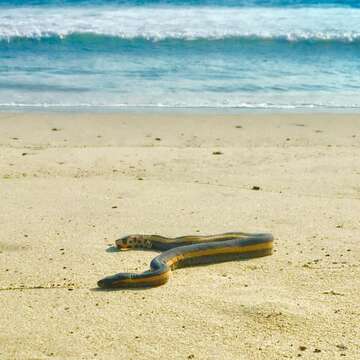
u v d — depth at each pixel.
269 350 9.37
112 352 9.31
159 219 14.21
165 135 21.30
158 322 10.10
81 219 14.20
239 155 19.14
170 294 10.98
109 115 23.61
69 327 9.97
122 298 10.86
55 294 11.02
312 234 13.49
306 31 37.94
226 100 25.89
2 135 21.03
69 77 29.16
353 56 34.09
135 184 16.50
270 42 36.38
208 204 15.12
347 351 9.34
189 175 17.27
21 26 38.38
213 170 17.70
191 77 29.48
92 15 42.31
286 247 12.91
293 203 15.23
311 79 29.45
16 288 11.23
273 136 21.30
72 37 36.47
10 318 10.23
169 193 15.85
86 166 18.00
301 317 10.20
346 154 19.34
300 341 9.60
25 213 14.53
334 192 16.05
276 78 29.56
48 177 17.06
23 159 18.56
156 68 30.97
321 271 11.85
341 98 26.48
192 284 11.37
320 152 19.55
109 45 35.47
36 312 10.42
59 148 19.72
